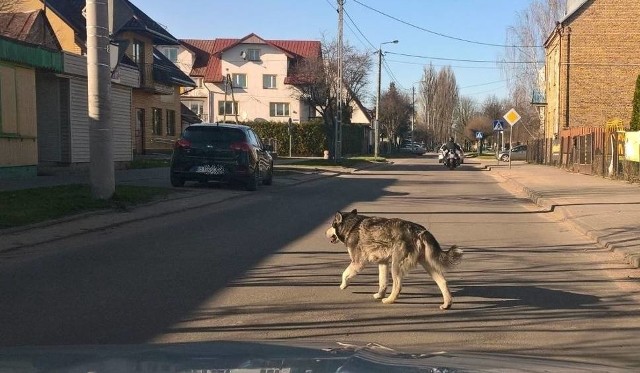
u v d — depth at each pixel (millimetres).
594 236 10227
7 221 9555
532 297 6527
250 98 64375
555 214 13852
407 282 7160
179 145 17000
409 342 4977
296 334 5152
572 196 16516
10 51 16047
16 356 2529
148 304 5969
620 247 9016
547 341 5062
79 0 29156
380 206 14773
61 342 4828
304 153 54250
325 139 53781
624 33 34969
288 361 2334
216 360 2377
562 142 33500
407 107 79250
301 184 21875
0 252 8102
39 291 6340
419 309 6016
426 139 104938
